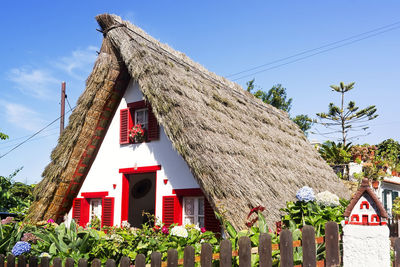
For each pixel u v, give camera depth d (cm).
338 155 2125
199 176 775
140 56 970
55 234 756
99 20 1059
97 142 1119
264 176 908
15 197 1524
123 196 1054
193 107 934
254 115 1291
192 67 1221
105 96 1069
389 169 2130
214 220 873
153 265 496
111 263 528
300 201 611
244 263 431
